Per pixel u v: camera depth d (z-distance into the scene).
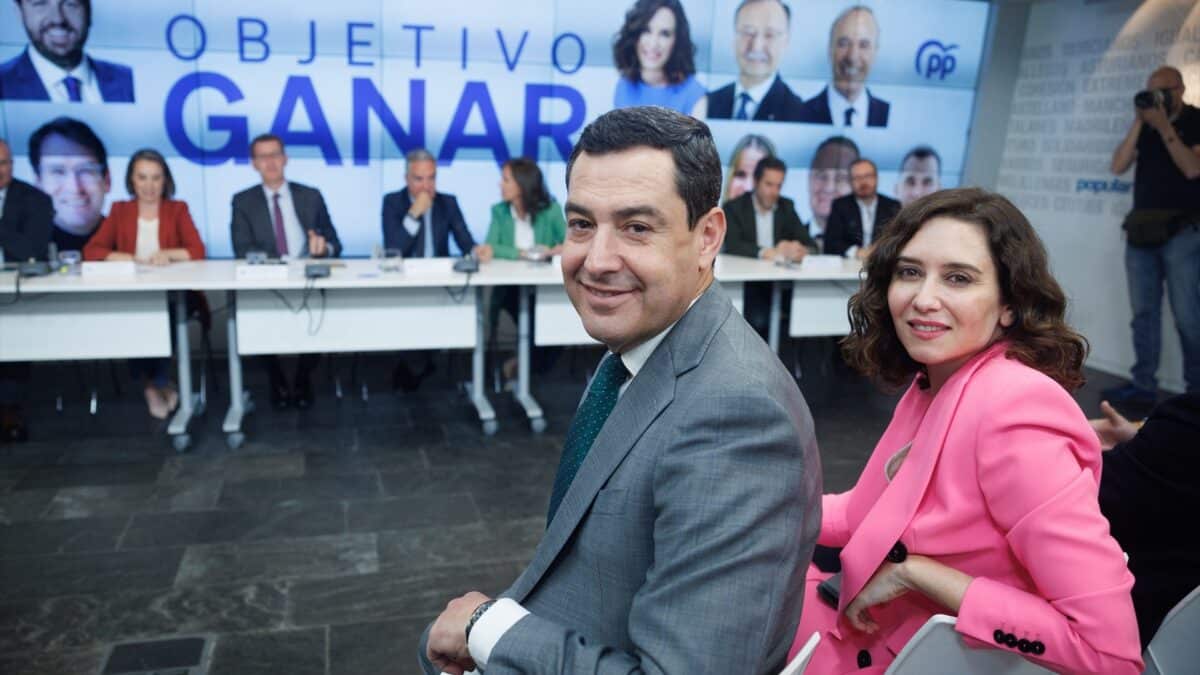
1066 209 5.45
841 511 1.26
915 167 5.91
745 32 5.29
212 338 5.05
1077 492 0.87
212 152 4.67
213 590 2.38
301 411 4.11
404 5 4.74
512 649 0.77
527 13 4.93
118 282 3.27
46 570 2.46
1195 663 1.11
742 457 0.73
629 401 0.84
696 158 0.78
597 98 5.18
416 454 3.56
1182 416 1.08
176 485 3.13
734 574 0.71
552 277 3.82
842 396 4.63
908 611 1.06
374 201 4.97
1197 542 1.10
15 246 4.21
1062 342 0.98
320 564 2.56
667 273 0.79
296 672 2.02
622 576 0.81
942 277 0.99
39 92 4.35
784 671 0.83
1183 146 4.33
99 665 2.01
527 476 3.34
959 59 5.77
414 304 3.81
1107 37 5.08
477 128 5.03
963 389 0.99
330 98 4.77
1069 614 0.85
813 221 5.79
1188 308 4.41
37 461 3.34
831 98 5.58
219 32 4.53
